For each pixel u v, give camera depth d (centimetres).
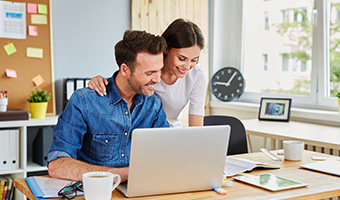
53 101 357
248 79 422
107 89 186
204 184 158
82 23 372
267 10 400
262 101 360
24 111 315
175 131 148
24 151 314
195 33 193
